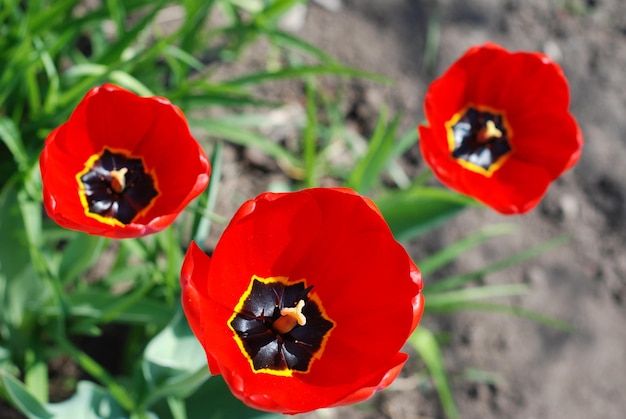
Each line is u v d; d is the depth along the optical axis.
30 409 0.56
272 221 0.52
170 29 0.77
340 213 0.51
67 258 0.61
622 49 0.86
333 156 0.78
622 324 0.77
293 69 0.67
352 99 0.80
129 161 0.57
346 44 0.81
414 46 0.82
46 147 0.52
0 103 0.64
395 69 0.81
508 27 0.85
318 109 0.79
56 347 0.66
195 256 0.49
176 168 0.56
